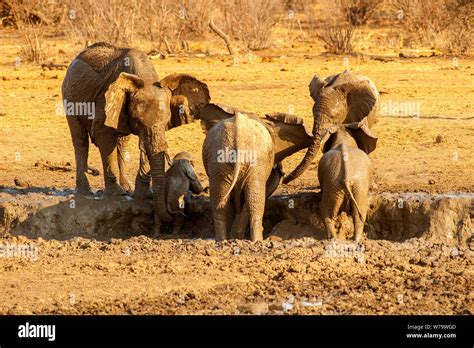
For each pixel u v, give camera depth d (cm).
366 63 3816
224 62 3866
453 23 4278
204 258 1528
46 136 2547
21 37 4231
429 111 2786
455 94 3072
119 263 1510
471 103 2916
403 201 1711
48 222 1741
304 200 1744
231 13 4416
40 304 1335
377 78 3406
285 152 1730
